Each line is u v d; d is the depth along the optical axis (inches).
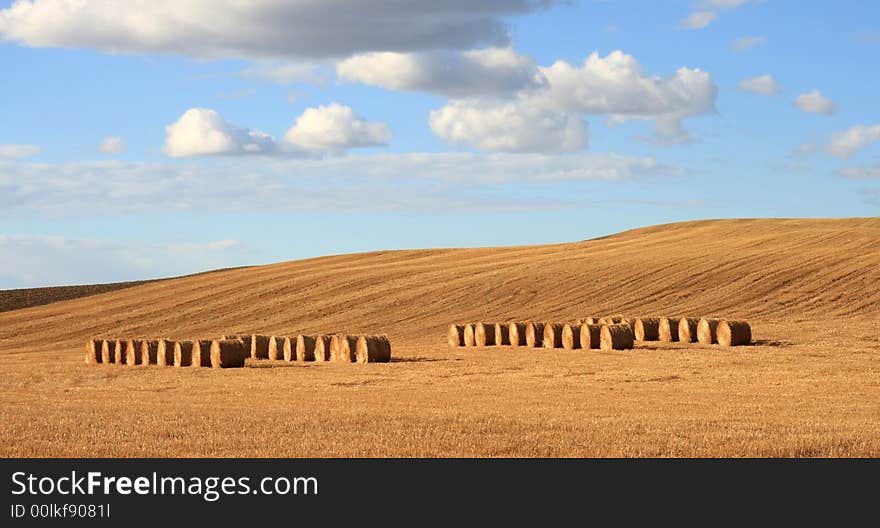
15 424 1181.7
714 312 3415.4
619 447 1000.2
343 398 1504.7
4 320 4436.5
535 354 2393.0
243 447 1020.5
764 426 1125.7
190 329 3897.6
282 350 2598.4
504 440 1041.5
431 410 1310.3
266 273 5275.6
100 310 4515.3
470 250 5856.3
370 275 4675.2
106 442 1053.8
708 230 5782.5
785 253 4323.3
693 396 1481.3
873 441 1021.8
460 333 2864.2
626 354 2295.8
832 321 3065.9
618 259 4520.2
